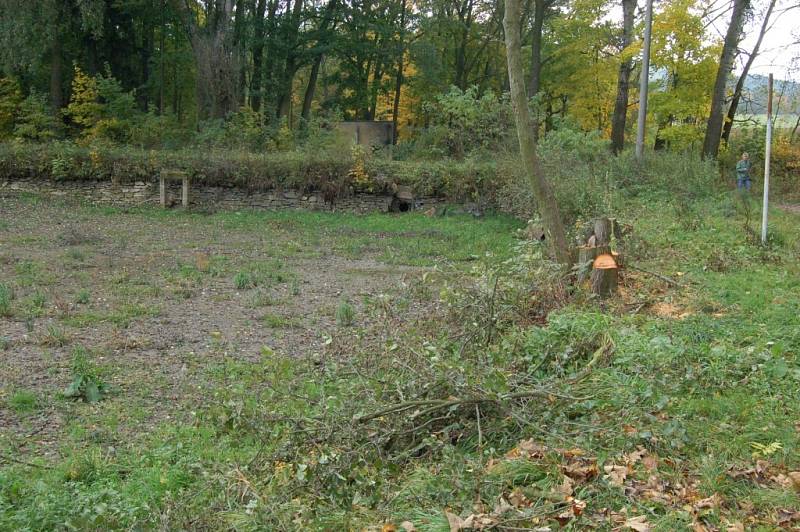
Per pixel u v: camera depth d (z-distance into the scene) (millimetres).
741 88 30500
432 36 42094
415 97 42969
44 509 4637
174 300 11250
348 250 16453
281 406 5949
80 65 35188
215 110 29938
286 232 19078
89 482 5250
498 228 19516
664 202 17578
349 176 22500
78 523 4418
